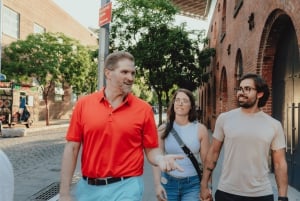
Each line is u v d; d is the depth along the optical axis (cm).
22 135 1967
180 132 427
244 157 358
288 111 842
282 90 888
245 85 365
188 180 413
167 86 2259
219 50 2016
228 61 1592
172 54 2166
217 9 2191
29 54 2531
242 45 1226
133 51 2123
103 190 298
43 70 2491
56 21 3709
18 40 2600
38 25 3294
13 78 2481
